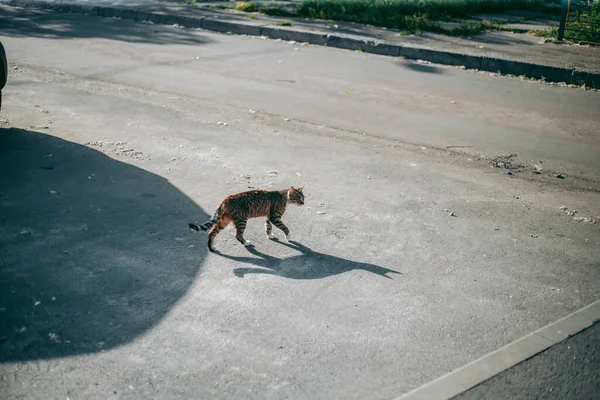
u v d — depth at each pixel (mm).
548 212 7758
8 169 8125
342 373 4727
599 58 15773
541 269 6398
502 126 11094
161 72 13445
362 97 12445
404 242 6816
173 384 4535
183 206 7395
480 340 5203
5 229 6629
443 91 13234
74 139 9328
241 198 6387
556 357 5012
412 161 9250
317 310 5504
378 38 16969
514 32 19219
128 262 6137
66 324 5152
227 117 10773
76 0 21031
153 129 9977
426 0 21469
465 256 6586
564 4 17734
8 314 5238
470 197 8094
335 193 7988
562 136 10695
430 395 4512
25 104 10812
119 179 8039
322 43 17109
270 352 4926
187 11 19812
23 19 18547
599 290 6051
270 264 6250
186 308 5449
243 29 18062
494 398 4547
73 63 13789
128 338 5020
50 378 4539
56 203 7297
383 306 5609
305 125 10602
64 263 6055
